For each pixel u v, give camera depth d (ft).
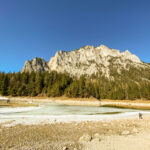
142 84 344.90
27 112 100.22
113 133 40.32
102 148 27.04
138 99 312.09
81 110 132.46
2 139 32.99
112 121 64.80
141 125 53.78
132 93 315.37
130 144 29.58
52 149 26.45
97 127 49.49
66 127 49.19
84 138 33.37
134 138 34.42
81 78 359.05
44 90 334.24
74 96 310.45
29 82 354.33
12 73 373.81
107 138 34.53
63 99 299.38
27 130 43.34
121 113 106.01
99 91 342.44
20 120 62.80
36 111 109.50
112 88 357.41
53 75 401.08
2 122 56.75
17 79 349.82
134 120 67.97
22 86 316.19
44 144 29.60
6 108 116.98
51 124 54.90
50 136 36.52
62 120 66.80
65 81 368.07
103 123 58.59
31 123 56.44
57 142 31.22
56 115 87.40
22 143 30.17
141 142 30.94
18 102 203.31
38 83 339.16
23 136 36.14
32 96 314.96
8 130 42.91
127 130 44.34
